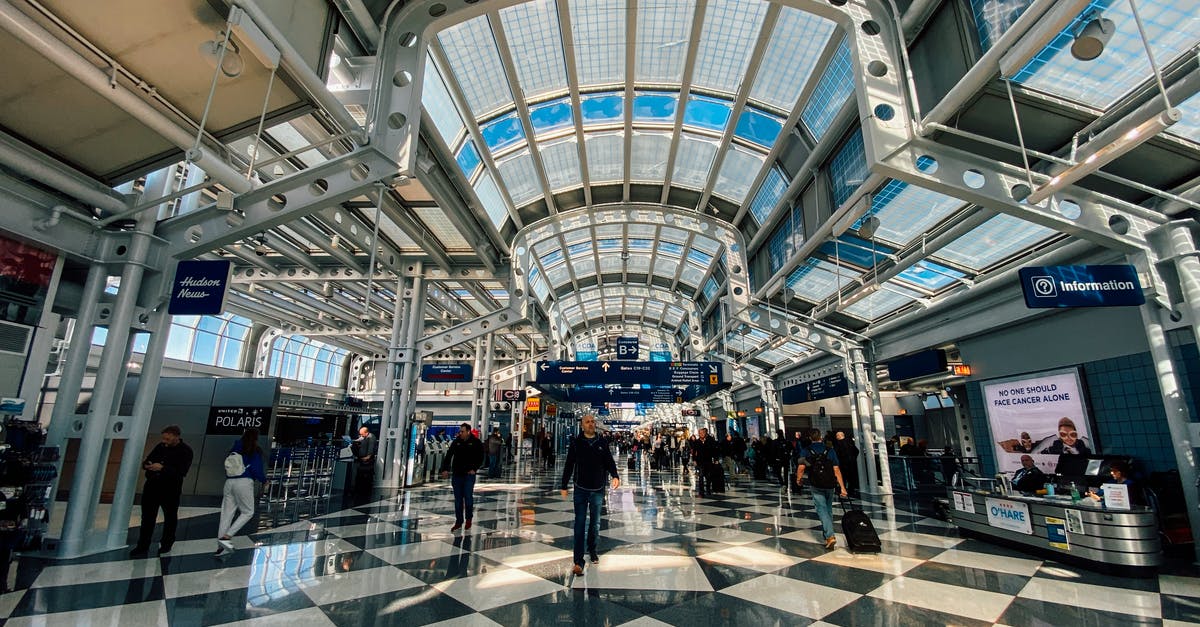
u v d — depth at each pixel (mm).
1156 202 5684
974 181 5184
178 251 6238
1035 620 3656
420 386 34000
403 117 5930
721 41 7918
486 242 12141
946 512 8117
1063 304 5316
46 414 13719
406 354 12641
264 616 3609
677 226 13719
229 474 5824
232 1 3967
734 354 22266
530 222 13359
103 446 5680
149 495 5520
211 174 5465
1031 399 8398
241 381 11016
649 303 28172
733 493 12227
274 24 4594
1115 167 5395
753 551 5891
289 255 11211
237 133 5949
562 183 12656
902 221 8281
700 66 8602
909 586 4500
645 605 3947
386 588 4309
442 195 9211
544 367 14875
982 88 4996
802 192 10375
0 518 4340
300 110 5766
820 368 16281
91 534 5445
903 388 17672
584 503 4992
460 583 4488
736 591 4324
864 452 12211
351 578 4598
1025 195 5328
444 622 3535
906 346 11328
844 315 12852
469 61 7855
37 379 5480
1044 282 5371
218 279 5945
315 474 11867
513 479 15781
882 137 5070
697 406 33312
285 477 11047
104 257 6004
